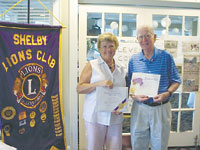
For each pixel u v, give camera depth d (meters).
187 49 2.19
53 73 1.65
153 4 2.11
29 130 1.49
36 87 1.52
